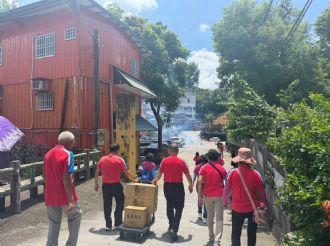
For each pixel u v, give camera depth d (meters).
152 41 33.75
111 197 8.04
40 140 19.53
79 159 13.93
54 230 5.52
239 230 5.76
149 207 7.80
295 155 5.23
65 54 18.95
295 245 4.88
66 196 5.44
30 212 9.30
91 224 8.73
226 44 30.06
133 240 7.38
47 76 19.47
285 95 18.02
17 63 20.62
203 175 7.32
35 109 19.83
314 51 29.11
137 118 26.72
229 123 15.62
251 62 28.92
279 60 28.20
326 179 4.46
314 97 5.58
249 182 5.69
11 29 20.94
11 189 9.12
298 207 4.88
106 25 21.53
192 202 12.47
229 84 32.66
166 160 7.81
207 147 53.50
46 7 18.27
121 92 23.48
